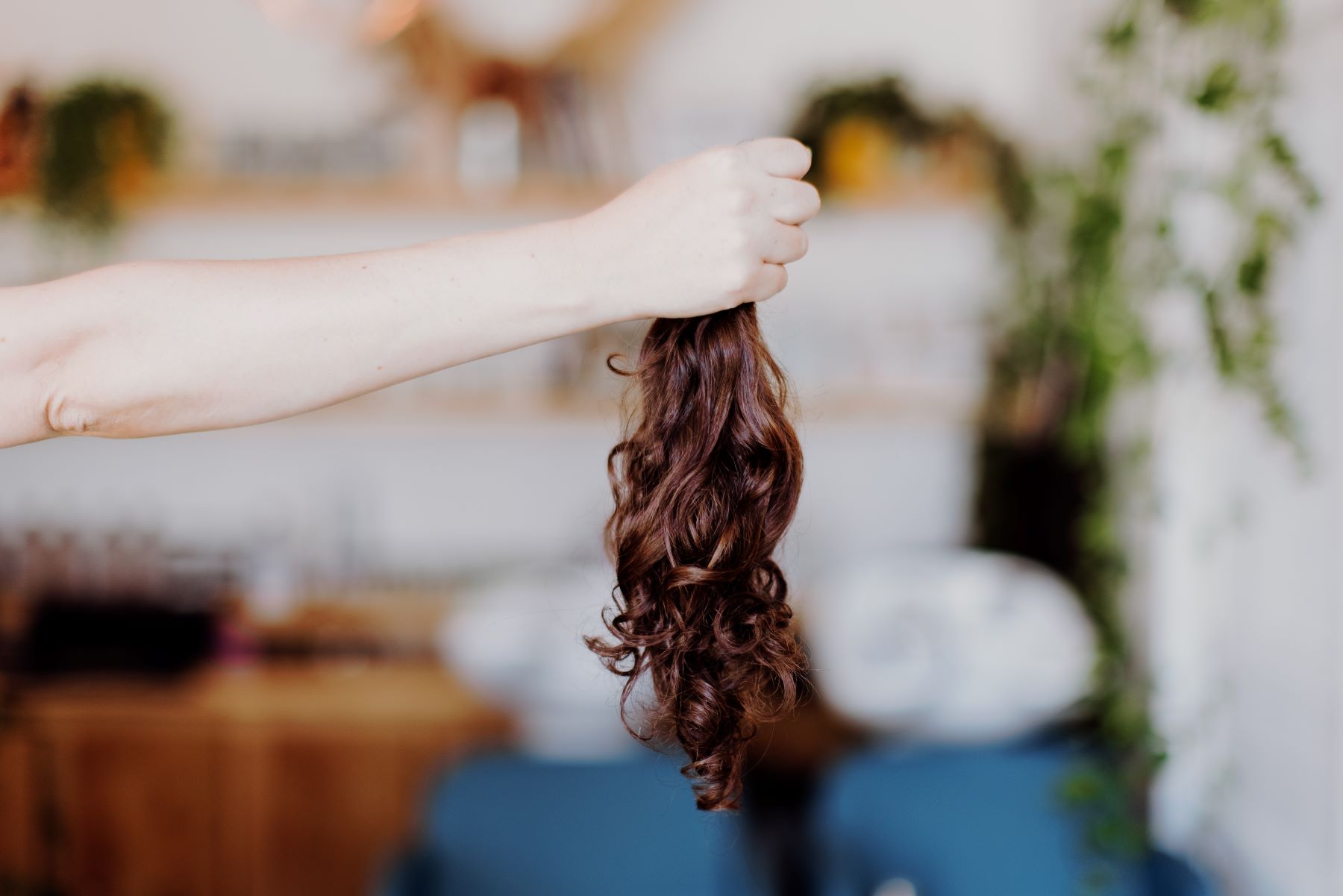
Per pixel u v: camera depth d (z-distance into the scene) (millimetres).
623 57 2584
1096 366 1619
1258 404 1480
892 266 2580
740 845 1644
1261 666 1504
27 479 2607
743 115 2434
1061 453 2137
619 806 1545
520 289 592
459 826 1531
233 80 2551
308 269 604
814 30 2594
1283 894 1433
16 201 2283
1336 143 1283
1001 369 2307
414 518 2678
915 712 1953
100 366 593
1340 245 1278
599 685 1938
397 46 2512
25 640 2186
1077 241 1659
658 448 621
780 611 627
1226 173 1525
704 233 581
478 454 2668
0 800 2072
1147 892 1531
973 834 1604
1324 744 1336
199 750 2070
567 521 2674
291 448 2650
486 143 2408
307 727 2061
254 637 2273
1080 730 1892
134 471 2623
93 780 2074
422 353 598
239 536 2627
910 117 2320
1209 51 1421
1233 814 1582
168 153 2340
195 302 595
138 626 2166
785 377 632
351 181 2406
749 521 606
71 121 2264
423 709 2061
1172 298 1696
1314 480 1354
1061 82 2312
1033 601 1961
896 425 2477
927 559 2094
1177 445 1693
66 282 602
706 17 2584
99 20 2541
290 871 2072
